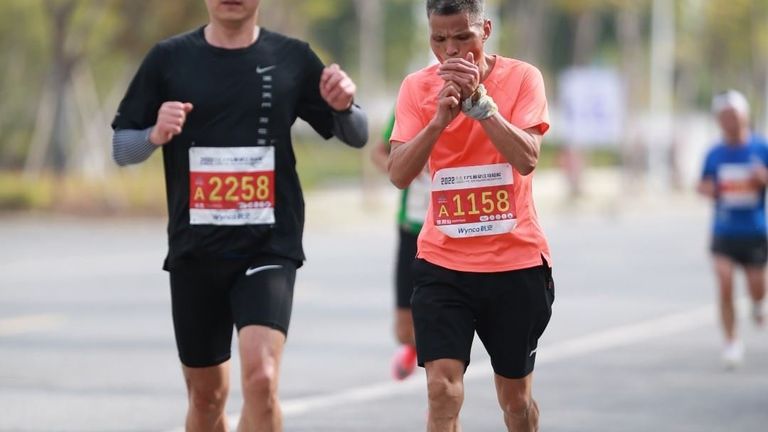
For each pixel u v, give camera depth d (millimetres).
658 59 146000
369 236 77500
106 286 48250
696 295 47719
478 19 16203
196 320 17672
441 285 16859
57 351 33375
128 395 27578
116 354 32969
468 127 16812
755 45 171500
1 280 50250
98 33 98500
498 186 16875
